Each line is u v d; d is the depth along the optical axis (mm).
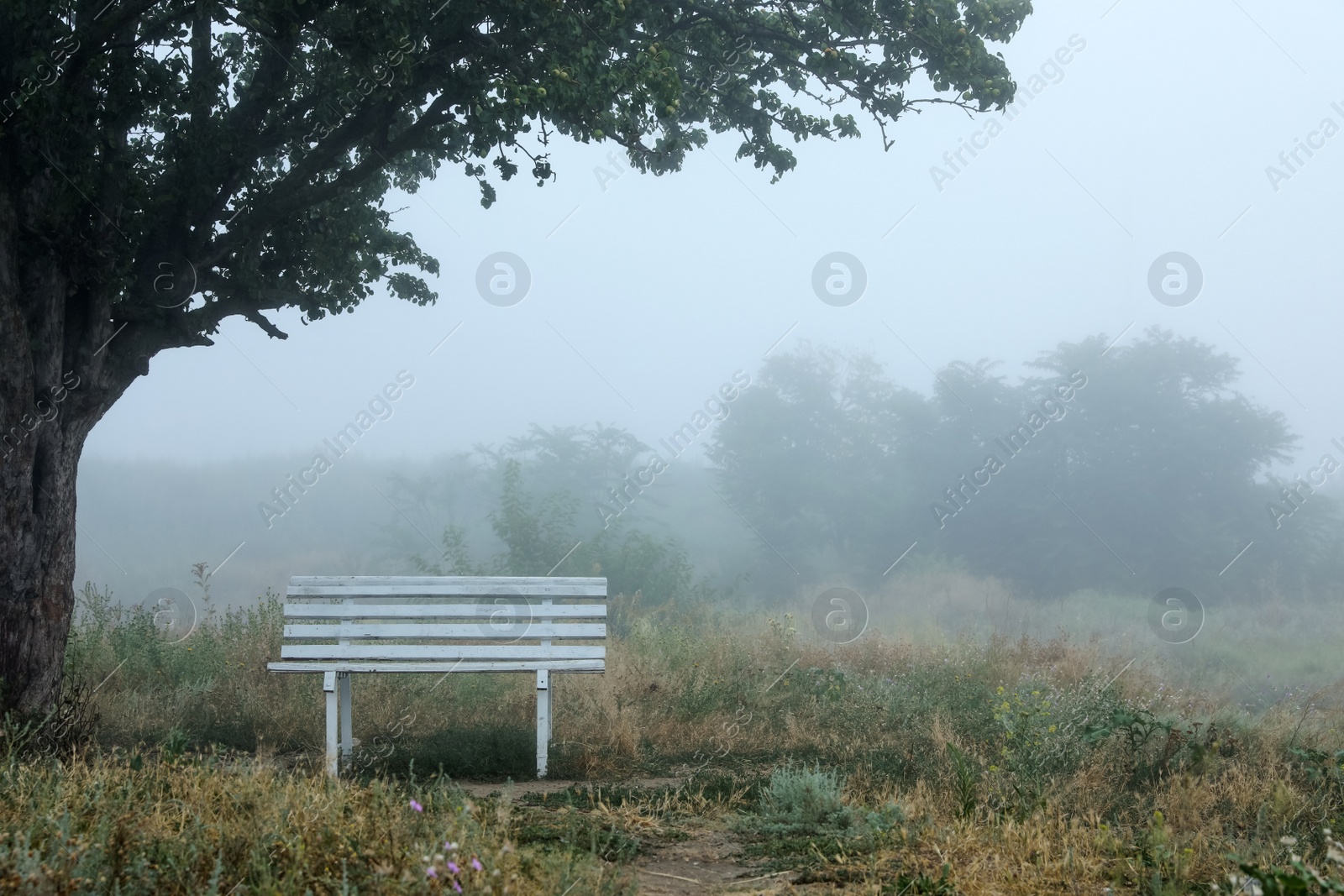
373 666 7230
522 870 4082
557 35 7801
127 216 7789
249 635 11086
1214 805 6152
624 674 9922
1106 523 30625
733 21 9594
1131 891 4363
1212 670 14289
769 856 4988
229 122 8656
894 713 8695
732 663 10984
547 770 7324
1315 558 29234
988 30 9523
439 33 7941
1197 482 30516
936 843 4918
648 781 7168
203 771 5281
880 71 9711
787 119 10398
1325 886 3387
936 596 27328
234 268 8562
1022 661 11938
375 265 9656
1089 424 32062
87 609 11703
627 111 8461
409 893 3549
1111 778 6723
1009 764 6672
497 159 8492
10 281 7066
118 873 3756
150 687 9328
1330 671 15141
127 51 7633
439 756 7316
